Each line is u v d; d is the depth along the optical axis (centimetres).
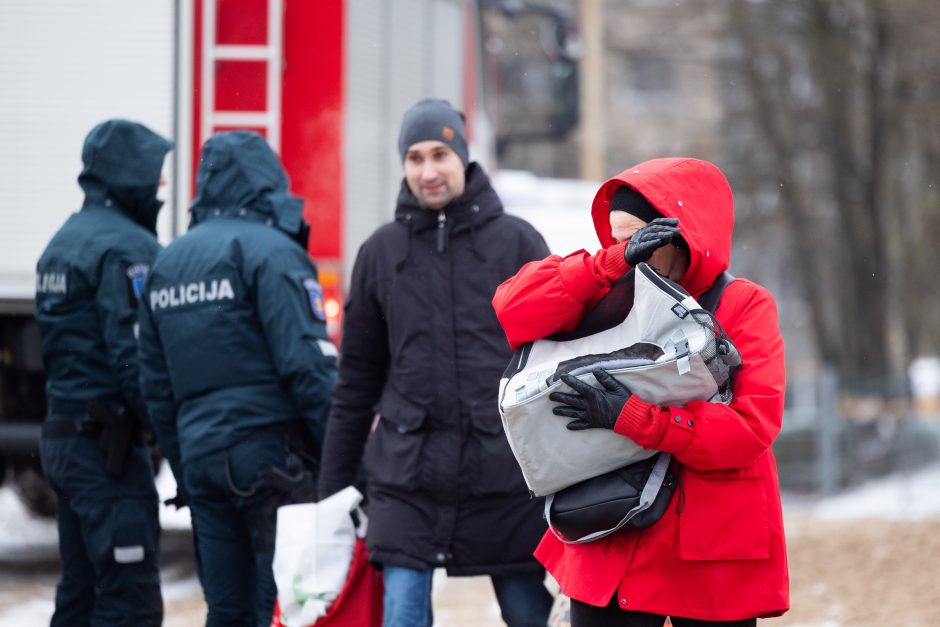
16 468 2552
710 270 1002
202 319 1395
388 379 1338
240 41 2306
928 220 7094
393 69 2627
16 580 2450
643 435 955
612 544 996
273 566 1355
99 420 1503
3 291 2320
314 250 2364
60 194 2311
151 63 2291
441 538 1292
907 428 4728
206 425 1398
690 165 1013
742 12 6806
